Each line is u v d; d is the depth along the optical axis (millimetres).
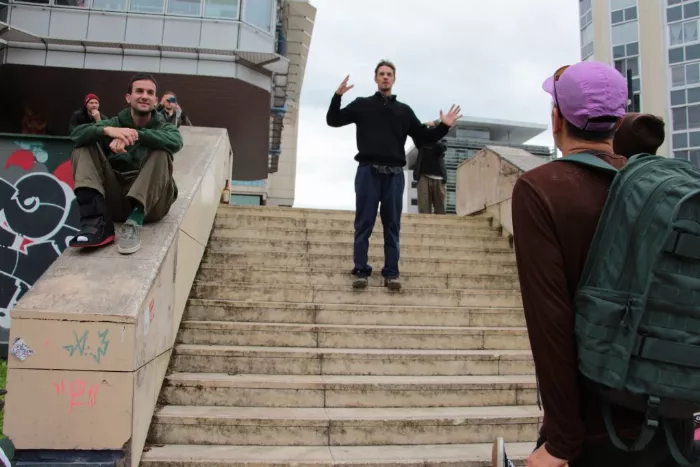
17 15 14078
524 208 1558
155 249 3537
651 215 1362
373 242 6441
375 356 4082
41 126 16328
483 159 7941
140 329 2895
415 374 4109
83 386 2707
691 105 32656
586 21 39250
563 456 1419
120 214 3848
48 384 2691
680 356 1303
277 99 19172
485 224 7391
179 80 14438
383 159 5074
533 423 3533
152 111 3682
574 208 1506
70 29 14258
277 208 7156
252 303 4621
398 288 5195
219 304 4582
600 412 1486
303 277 5395
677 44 33344
